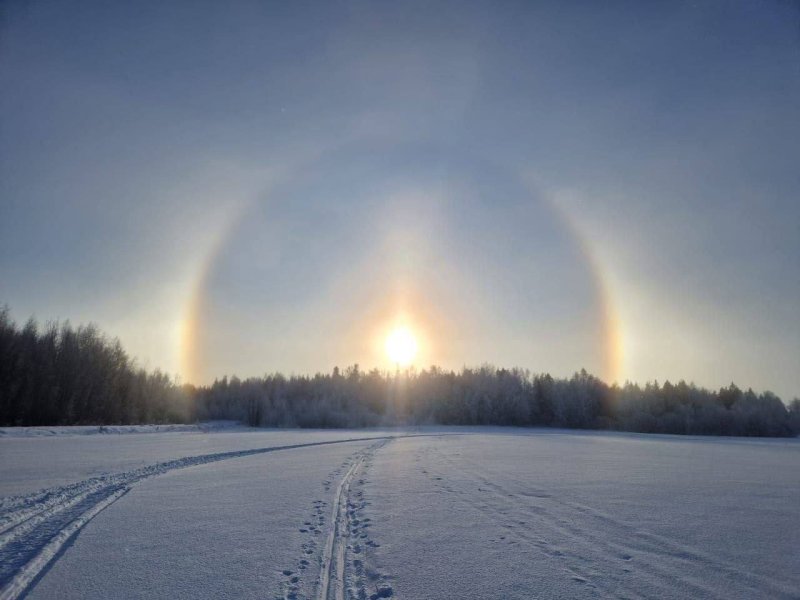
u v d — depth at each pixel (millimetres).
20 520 9484
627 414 87062
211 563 7215
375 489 13820
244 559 7410
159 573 6785
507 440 40031
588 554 7812
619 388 94875
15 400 49719
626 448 32500
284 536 8703
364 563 7328
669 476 17094
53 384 53594
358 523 9750
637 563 7395
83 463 18281
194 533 8852
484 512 10797
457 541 8500
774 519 10312
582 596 6168
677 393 91375
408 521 9922
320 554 7703
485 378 102000
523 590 6340
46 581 6449
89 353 60938
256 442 32938
